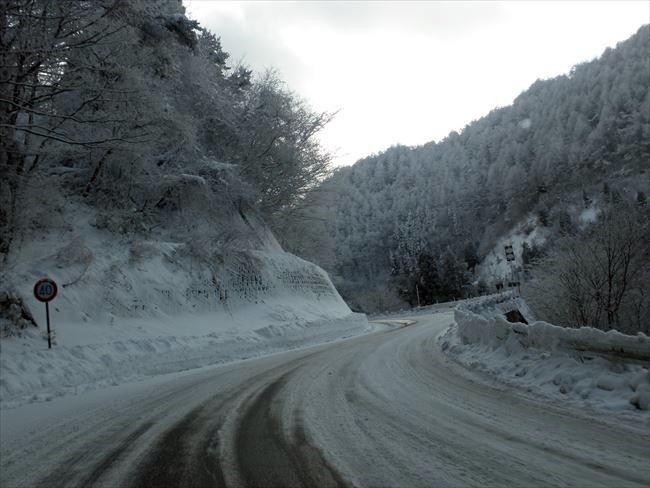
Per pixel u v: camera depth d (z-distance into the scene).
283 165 33.16
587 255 17.81
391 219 146.88
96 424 6.62
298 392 8.19
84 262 16.41
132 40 16.23
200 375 11.59
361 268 125.94
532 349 9.13
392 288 78.25
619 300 16.89
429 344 15.43
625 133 138.50
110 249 18.39
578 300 17.45
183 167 24.28
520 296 29.02
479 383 8.30
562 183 140.38
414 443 4.91
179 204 23.97
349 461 4.43
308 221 39.75
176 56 23.58
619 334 6.70
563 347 8.11
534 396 6.95
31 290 14.00
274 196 34.09
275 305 24.44
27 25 13.14
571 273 18.00
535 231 127.06
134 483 4.11
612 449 4.48
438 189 161.00
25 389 9.69
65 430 6.36
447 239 138.12
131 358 12.89
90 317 15.00
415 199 159.50
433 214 149.12
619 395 6.16
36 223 15.82
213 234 24.14
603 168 133.38
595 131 146.62
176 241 22.41
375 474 4.06
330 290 33.25
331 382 9.08
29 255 15.74
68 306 14.66
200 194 23.52
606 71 172.00
